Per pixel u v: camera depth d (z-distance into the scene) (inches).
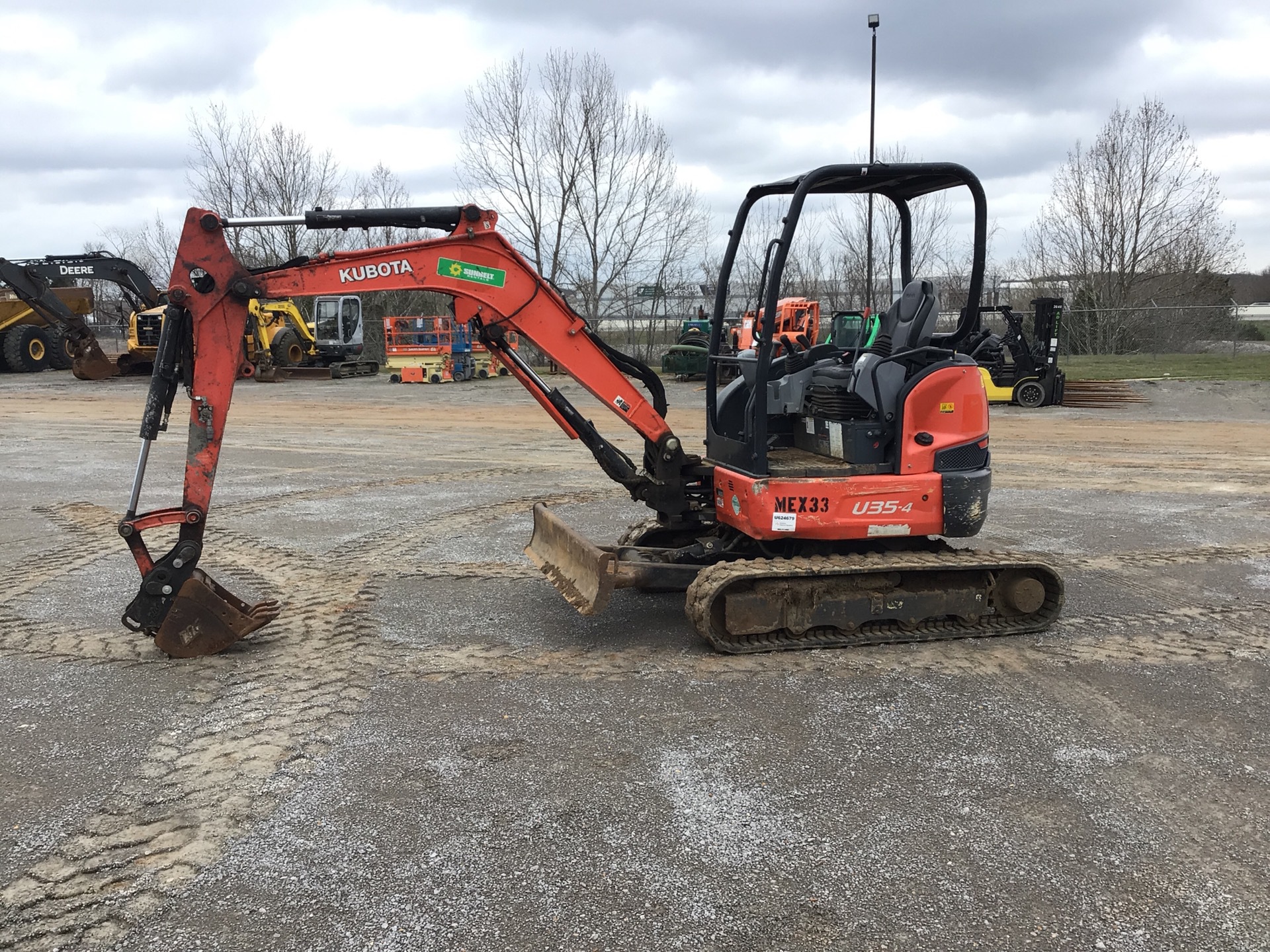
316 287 204.8
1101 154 1255.5
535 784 147.6
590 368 227.6
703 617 199.3
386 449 528.1
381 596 250.2
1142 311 1111.6
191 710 176.6
